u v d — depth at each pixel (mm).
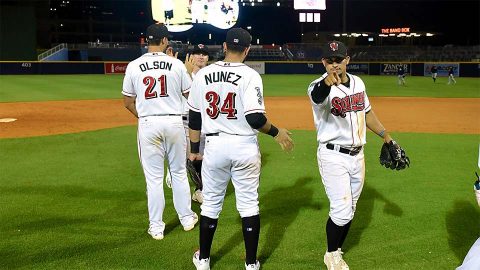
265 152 8906
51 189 6578
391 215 5527
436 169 7605
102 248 4613
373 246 4660
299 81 30391
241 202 4031
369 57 47156
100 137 10609
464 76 35688
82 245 4684
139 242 4777
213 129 3914
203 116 3975
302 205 5910
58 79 30250
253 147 3941
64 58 43125
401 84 28844
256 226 4020
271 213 5621
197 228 5160
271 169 7660
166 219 5496
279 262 4316
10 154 8805
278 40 70125
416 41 58438
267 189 6586
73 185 6773
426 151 9008
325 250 4570
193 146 4238
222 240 4840
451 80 32219
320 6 48344
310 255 4465
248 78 3785
